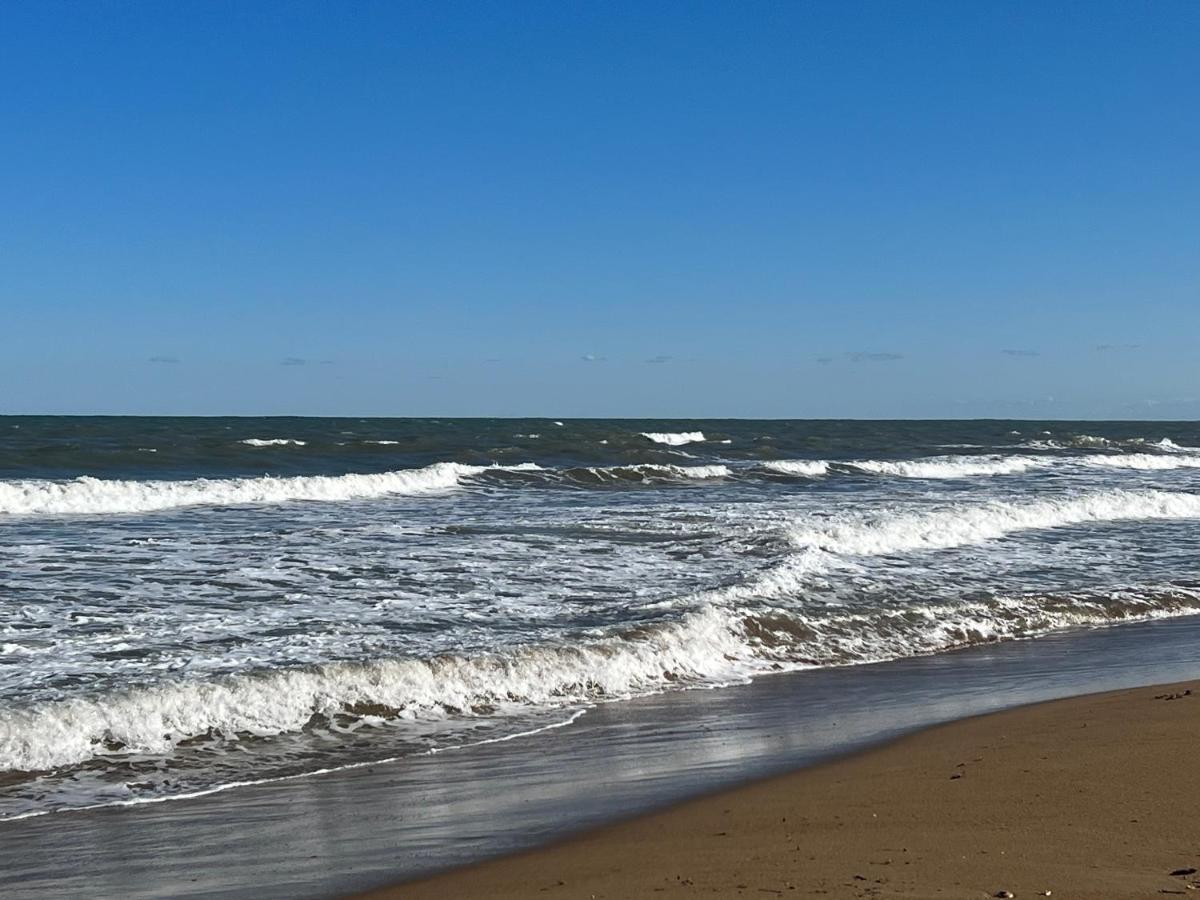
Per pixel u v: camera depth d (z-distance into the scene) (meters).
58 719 7.85
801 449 50.34
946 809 6.21
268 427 73.44
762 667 11.31
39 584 13.47
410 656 10.08
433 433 61.41
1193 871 4.87
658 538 18.44
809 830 5.94
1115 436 78.81
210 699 8.53
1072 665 11.78
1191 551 19.61
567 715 9.28
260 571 14.75
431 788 7.22
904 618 13.39
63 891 5.39
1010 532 21.30
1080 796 6.31
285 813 6.68
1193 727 8.12
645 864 5.43
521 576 14.75
